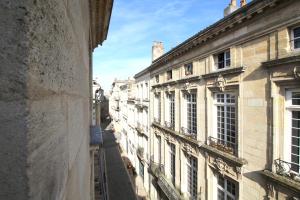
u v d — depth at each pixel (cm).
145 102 2577
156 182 2139
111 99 6669
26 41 63
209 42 1152
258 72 824
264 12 779
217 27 1026
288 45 712
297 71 667
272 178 739
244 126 899
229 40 984
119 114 4984
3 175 62
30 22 65
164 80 1931
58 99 97
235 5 1208
